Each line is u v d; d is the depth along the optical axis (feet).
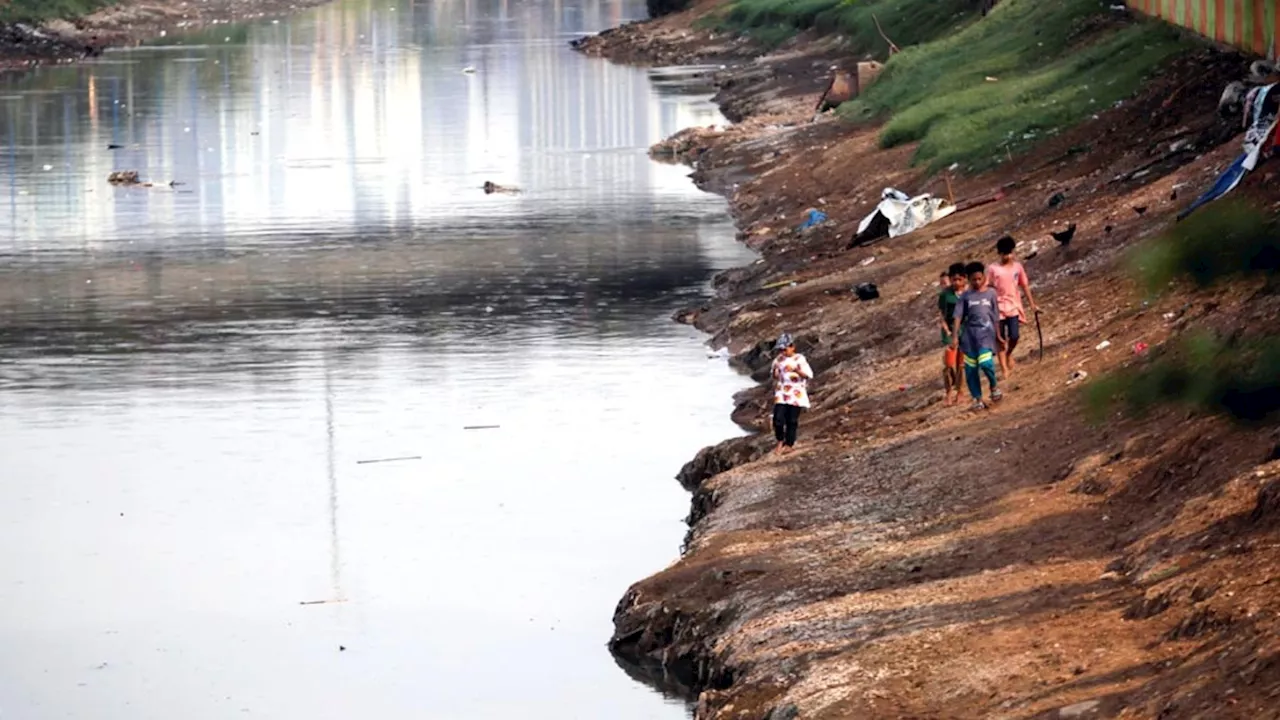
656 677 111.86
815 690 90.79
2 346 211.61
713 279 237.86
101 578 135.44
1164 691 78.64
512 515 146.41
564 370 193.47
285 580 133.80
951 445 129.08
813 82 429.79
